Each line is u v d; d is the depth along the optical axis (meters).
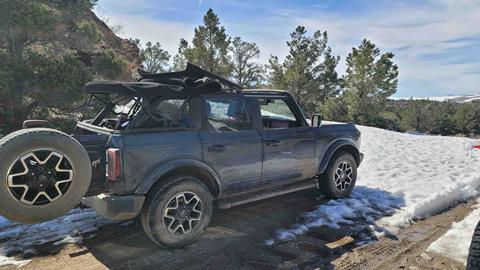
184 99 3.88
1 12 8.06
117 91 3.60
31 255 3.48
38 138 2.90
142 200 3.44
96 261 3.41
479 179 6.68
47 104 8.59
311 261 3.49
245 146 4.23
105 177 3.47
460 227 4.36
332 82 27.00
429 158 9.10
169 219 3.60
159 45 27.02
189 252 3.64
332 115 25.77
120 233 4.05
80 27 10.16
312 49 25.78
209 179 3.98
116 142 3.36
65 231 4.05
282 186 4.80
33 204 2.93
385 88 24.56
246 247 3.79
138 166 3.41
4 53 8.02
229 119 4.22
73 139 3.10
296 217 4.72
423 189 5.96
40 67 8.13
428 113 27.48
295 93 25.70
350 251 3.71
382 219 4.66
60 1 10.23
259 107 4.58
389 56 24.70
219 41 24.22
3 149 2.78
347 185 5.65
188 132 3.82
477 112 26.25
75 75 8.49
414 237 4.10
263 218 4.67
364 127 19.28
